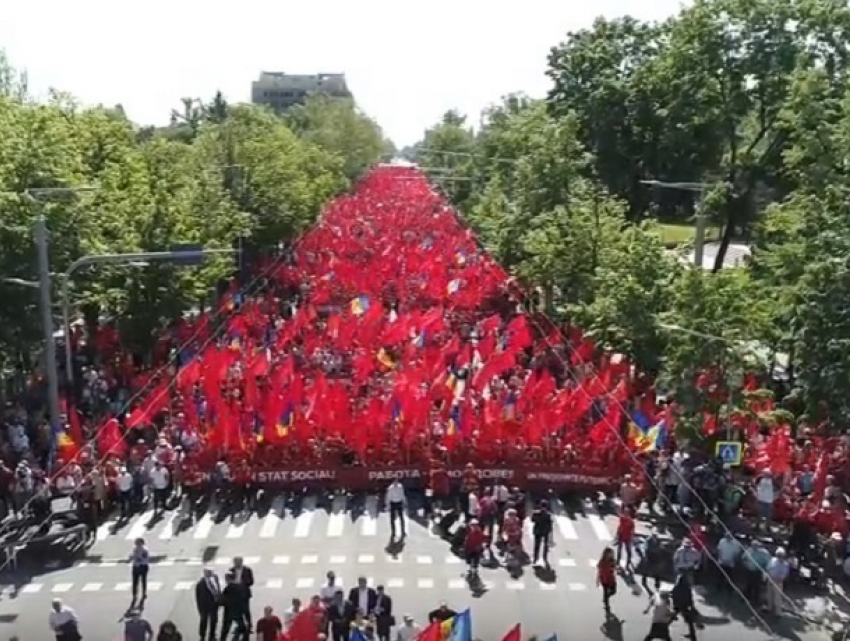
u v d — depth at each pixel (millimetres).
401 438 39500
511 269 79188
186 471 37812
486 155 122188
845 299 36531
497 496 35250
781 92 70625
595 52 89562
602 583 29250
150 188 56656
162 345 53094
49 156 46344
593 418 42062
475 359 52281
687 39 73000
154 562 32625
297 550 33750
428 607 29547
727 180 74562
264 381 46094
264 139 93875
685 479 35500
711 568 31062
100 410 44188
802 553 31750
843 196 40438
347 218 112625
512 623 28578
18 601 29672
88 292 47219
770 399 39625
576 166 77250
